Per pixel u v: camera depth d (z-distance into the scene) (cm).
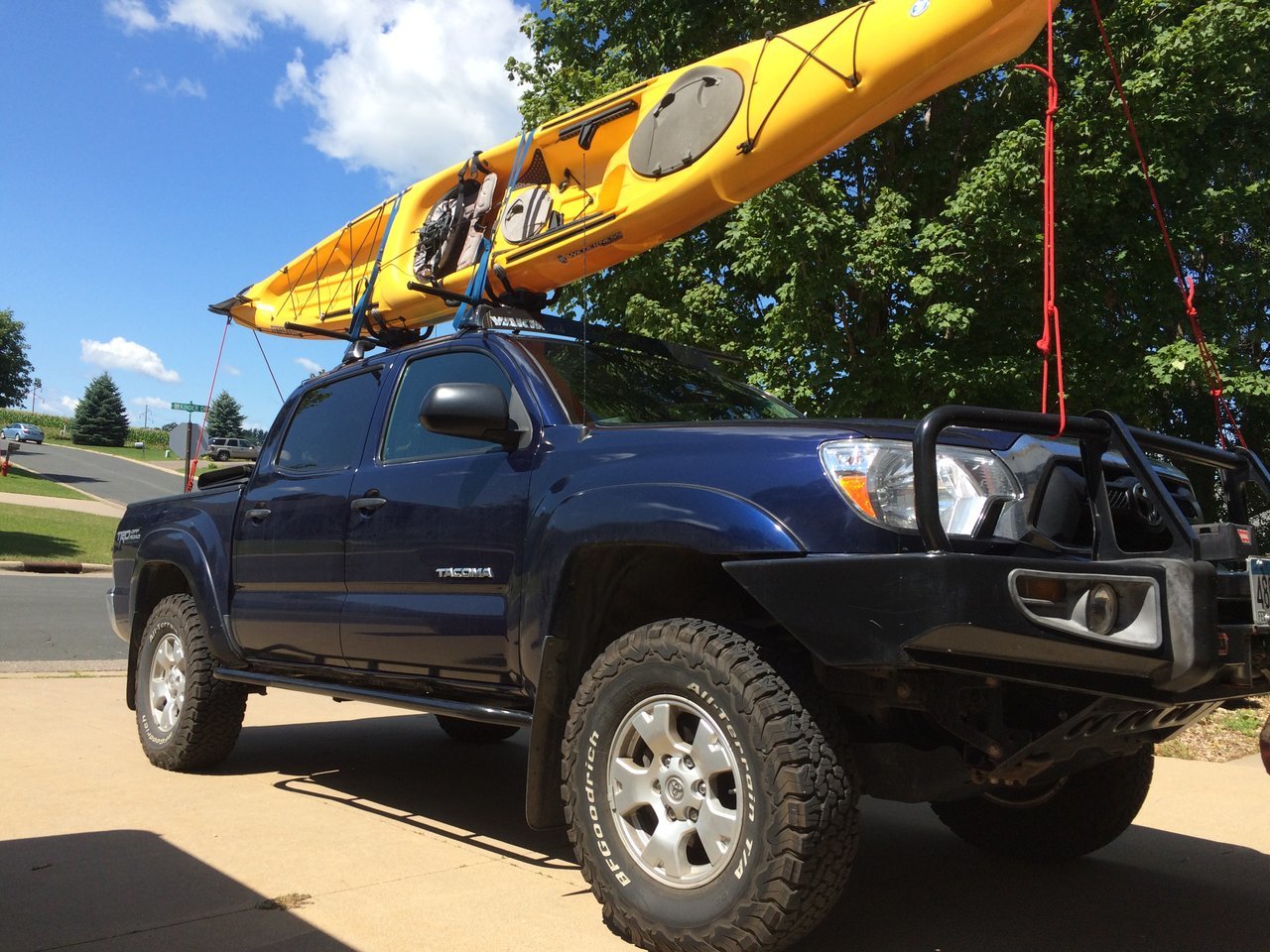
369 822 391
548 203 477
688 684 259
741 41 972
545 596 300
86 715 609
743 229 786
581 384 356
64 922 274
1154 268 889
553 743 303
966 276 816
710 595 310
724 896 243
